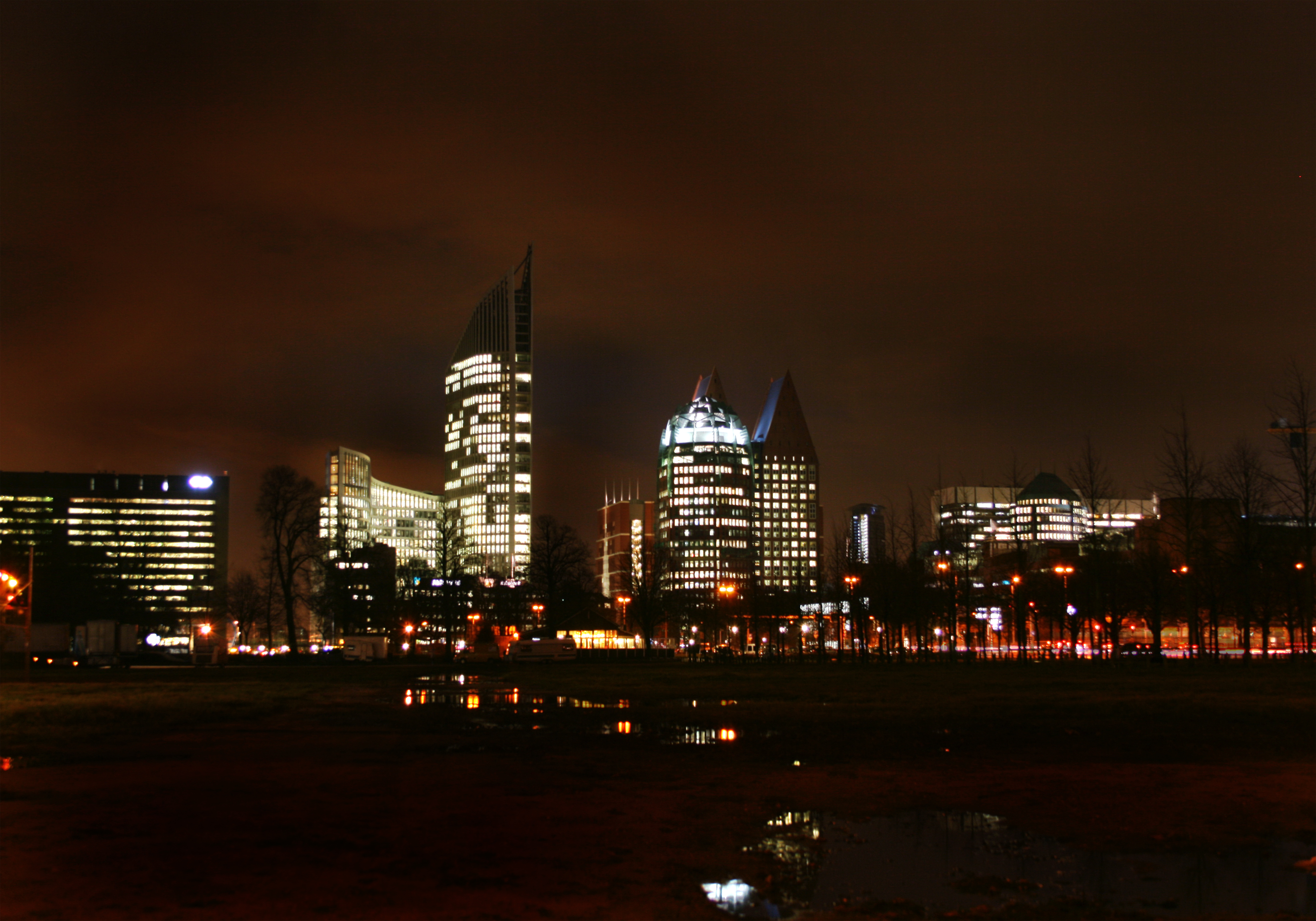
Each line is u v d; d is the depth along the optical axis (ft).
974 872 44.65
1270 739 92.38
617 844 49.29
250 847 48.21
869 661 358.43
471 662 378.12
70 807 58.29
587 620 469.16
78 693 161.48
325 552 412.57
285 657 344.90
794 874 44.21
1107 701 133.49
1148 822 54.65
